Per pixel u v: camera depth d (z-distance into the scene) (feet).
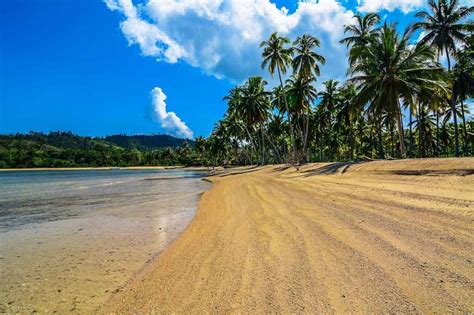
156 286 15.60
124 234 30.94
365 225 21.65
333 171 76.28
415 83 84.89
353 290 12.28
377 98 89.76
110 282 17.61
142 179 155.22
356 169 69.00
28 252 25.45
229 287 13.99
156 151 551.18
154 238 28.43
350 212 26.45
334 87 163.53
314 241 19.27
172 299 13.62
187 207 48.03
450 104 119.14
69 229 35.06
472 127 182.19
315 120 188.24
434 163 51.75
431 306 10.61
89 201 63.41
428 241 17.03
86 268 20.54
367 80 90.17
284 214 28.99
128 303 14.05
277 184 60.70
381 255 15.69
